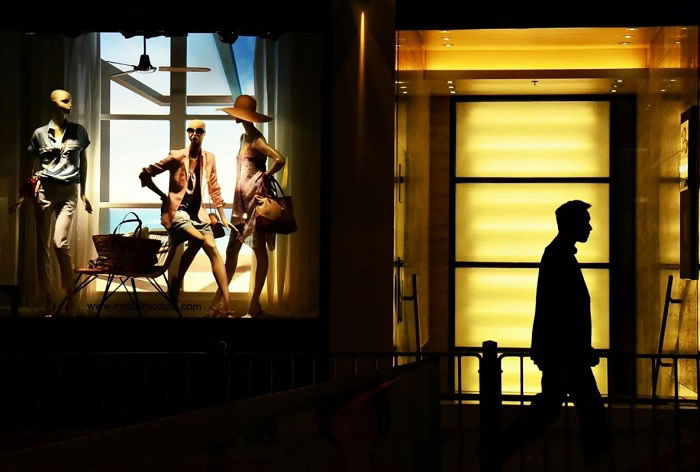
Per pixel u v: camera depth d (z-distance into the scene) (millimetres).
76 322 9242
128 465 3500
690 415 8930
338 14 9062
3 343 9250
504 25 9148
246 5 9242
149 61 9375
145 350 9227
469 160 11344
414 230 10078
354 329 8992
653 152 10461
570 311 7195
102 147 9523
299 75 9352
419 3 9125
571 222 7320
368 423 4973
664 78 9930
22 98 9508
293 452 4168
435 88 11047
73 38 9516
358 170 9000
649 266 10625
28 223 9492
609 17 9062
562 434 8914
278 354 6938
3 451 7949
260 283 9367
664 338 9891
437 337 11273
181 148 9477
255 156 9375
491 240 11297
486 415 6328
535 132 11305
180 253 9438
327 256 9125
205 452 3773
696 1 8906
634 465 7172
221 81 9461
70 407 9086
